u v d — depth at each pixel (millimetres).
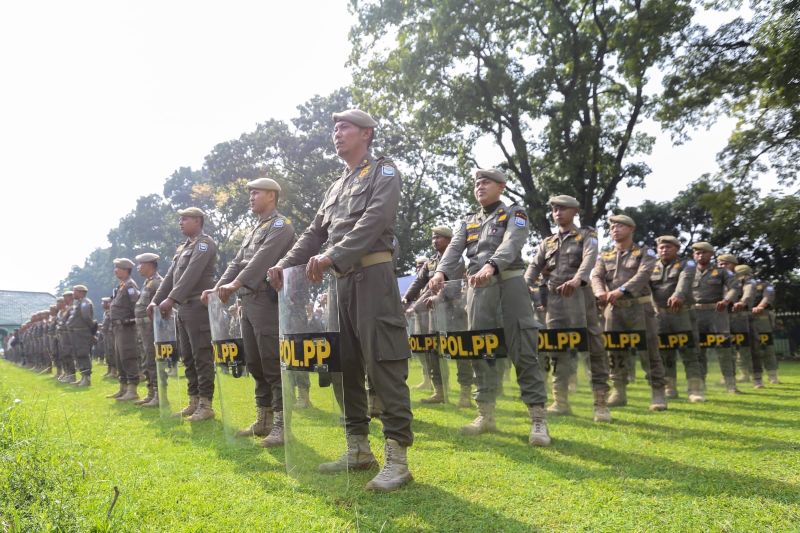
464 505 2730
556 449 3889
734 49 16562
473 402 4176
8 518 2336
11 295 56625
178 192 51375
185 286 5609
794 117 16516
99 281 78125
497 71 19672
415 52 19219
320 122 33938
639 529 2377
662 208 28000
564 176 20547
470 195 23062
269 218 4871
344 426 2969
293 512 2662
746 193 18062
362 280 3193
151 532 2354
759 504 2635
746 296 8727
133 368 8156
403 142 31219
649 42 17062
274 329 4402
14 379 13500
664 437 4223
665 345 7086
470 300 4180
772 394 7445
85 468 3246
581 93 19703
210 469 3543
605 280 6551
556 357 5254
